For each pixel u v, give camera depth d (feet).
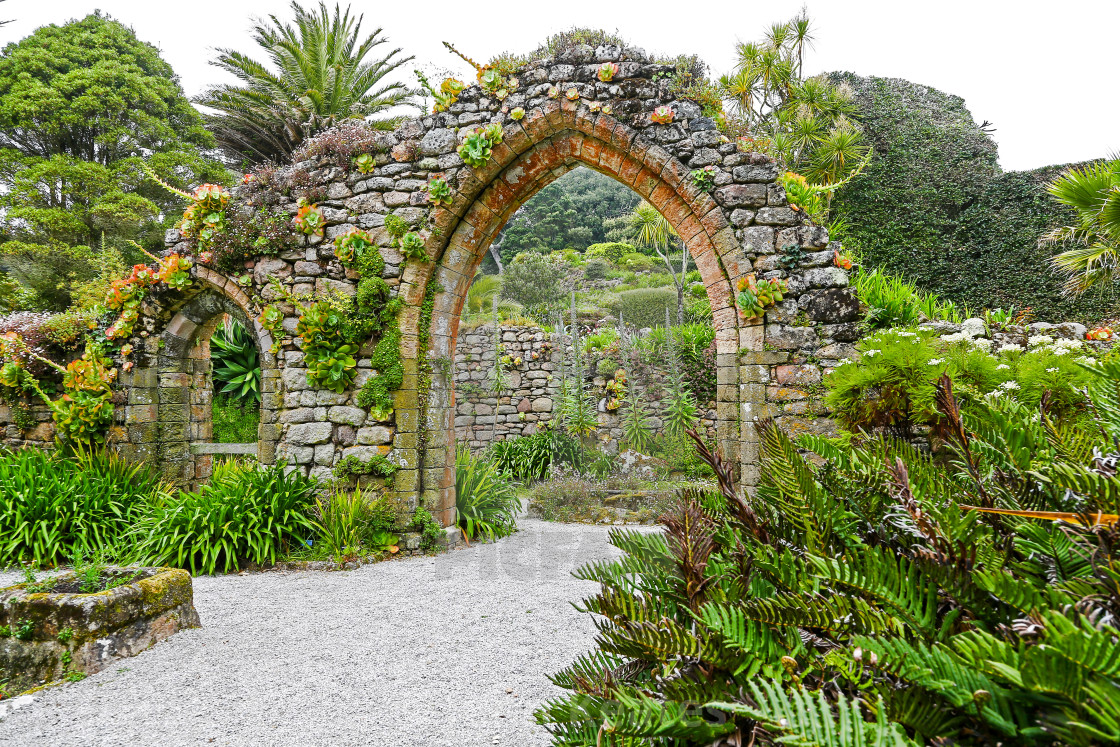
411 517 20.45
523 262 74.18
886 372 13.91
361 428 20.76
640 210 43.78
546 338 40.45
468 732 8.87
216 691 10.33
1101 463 3.25
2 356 23.30
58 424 22.49
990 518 3.67
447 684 10.53
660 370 35.65
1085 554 2.79
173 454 23.35
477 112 20.83
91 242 51.60
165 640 12.65
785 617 3.23
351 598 15.60
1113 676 1.91
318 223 20.94
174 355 23.53
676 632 3.29
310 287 21.31
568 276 80.89
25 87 54.90
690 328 37.52
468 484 23.08
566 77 20.15
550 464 34.71
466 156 20.26
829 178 35.73
